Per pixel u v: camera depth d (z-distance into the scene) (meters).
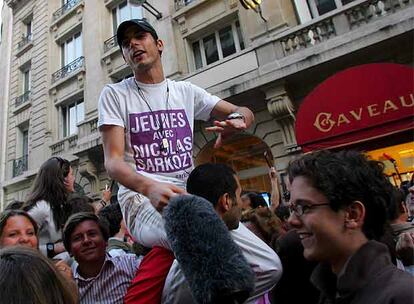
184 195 1.04
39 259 1.04
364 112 4.81
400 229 2.21
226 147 9.12
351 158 1.18
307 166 1.18
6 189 14.56
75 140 11.88
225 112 1.98
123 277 2.35
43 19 14.91
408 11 6.10
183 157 1.78
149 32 1.86
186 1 10.23
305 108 5.33
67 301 1.04
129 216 1.64
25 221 2.27
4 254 1.04
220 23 9.47
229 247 0.93
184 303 1.29
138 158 1.70
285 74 7.18
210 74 8.53
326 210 1.10
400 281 0.93
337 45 6.68
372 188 1.11
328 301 1.14
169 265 1.47
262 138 7.96
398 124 4.55
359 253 1.05
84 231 2.33
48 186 2.82
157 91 1.85
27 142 14.50
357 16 6.80
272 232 2.77
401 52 6.31
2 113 15.66
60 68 13.91
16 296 0.92
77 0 13.69
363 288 0.98
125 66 11.15
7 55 16.42
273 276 1.46
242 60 8.06
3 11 17.72
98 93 11.55
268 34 8.07
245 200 3.53
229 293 0.87
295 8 8.15
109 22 12.56
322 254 1.11
